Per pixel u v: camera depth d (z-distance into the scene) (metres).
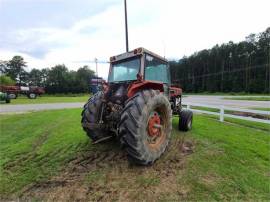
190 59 58.44
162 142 2.78
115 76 3.33
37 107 10.80
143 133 2.37
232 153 2.91
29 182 2.06
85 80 63.00
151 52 3.13
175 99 4.59
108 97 3.05
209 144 3.37
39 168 2.39
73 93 58.72
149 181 2.08
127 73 3.12
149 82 2.77
